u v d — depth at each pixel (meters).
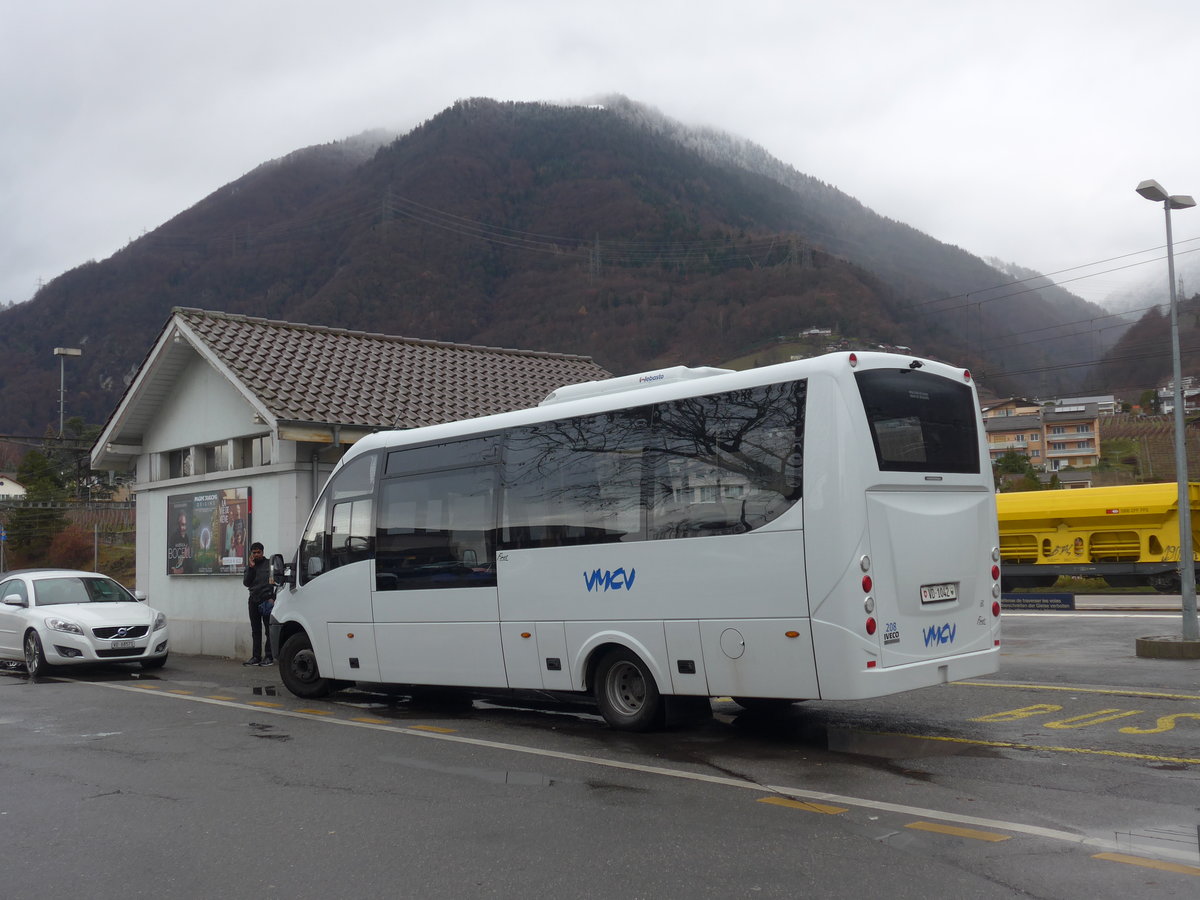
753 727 10.10
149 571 21.55
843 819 6.61
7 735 10.78
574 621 10.12
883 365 8.81
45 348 147.75
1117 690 11.34
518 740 9.84
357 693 13.74
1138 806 6.75
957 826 6.39
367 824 6.82
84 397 106.94
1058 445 88.38
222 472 19.31
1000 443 90.38
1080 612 21.44
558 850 6.11
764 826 6.49
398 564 11.89
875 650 8.30
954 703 11.02
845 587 8.25
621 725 9.91
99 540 47.94
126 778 8.47
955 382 9.48
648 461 9.64
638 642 9.58
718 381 9.24
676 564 9.30
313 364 19.41
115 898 5.53
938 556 8.92
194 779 8.37
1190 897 5.09
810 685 8.41
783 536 8.59
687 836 6.31
